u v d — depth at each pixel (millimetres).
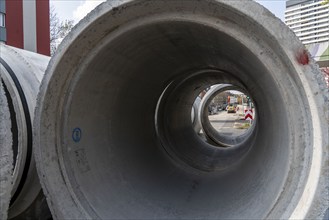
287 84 2264
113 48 2779
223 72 5805
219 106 68250
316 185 2045
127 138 3992
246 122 29734
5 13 13000
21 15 13047
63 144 2701
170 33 2988
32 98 3643
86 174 2881
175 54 3879
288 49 2119
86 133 2994
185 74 5914
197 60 4570
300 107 2223
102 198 2914
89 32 2504
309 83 2105
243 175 3822
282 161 2443
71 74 2646
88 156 2980
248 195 3018
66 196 2643
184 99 7773
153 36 2959
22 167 3424
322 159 2045
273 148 2838
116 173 3348
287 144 2342
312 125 2131
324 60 17531
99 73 2924
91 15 2428
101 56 2732
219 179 4488
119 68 3227
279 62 2277
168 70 4656
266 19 2135
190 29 2771
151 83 4543
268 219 2301
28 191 3709
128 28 2570
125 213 2994
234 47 2754
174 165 5359
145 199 3414
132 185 3480
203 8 2354
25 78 3723
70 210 2617
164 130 6152
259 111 3814
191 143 7809
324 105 2080
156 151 5168
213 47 3295
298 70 2127
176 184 4242
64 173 2672
